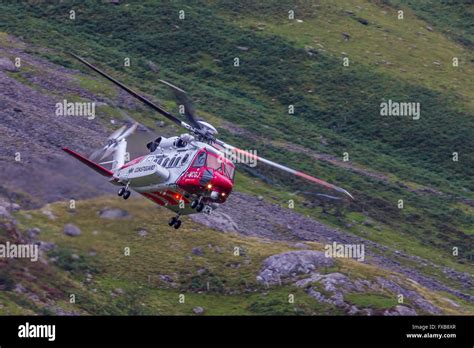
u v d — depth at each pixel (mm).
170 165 153750
